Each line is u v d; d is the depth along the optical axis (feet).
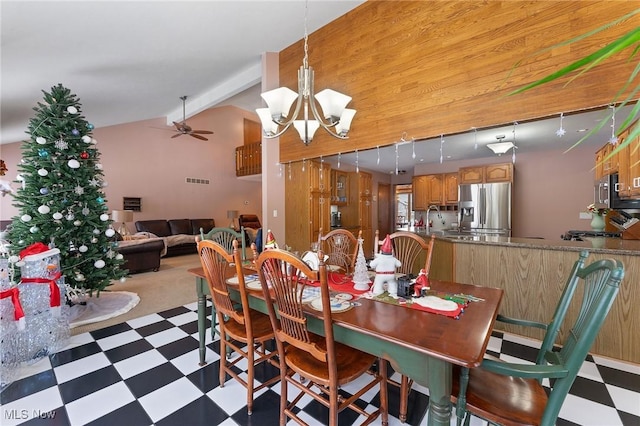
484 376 4.66
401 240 8.25
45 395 6.31
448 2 9.78
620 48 1.79
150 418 5.68
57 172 10.73
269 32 12.85
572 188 15.21
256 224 33.71
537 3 8.29
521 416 3.88
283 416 5.40
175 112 25.12
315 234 14.97
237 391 6.52
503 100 8.82
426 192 18.78
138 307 11.74
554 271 8.52
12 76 11.69
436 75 10.07
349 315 4.73
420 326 4.32
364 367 4.97
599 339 7.82
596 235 12.45
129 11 9.33
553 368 3.57
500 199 15.37
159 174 27.30
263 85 14.75
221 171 32.71
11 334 7.15
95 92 15.16
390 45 11.14
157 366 7.45
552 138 11.64
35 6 8.13
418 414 5.82
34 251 8.23
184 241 24.89
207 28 11.39
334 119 7.61
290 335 5.07
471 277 9.98
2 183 14.55
